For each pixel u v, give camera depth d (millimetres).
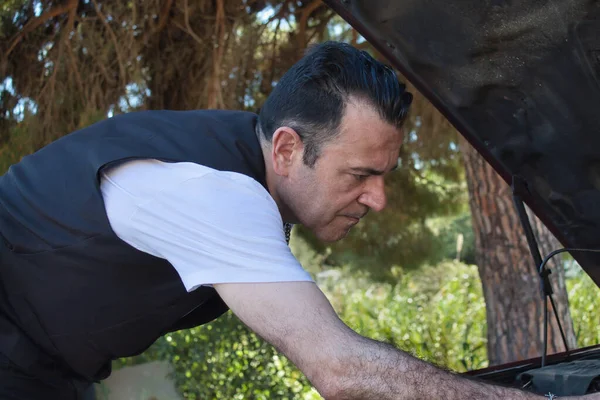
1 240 1548
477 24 1479
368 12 1575
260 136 1528
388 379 1217
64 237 1446
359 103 1379
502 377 1600
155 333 1586
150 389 4223
